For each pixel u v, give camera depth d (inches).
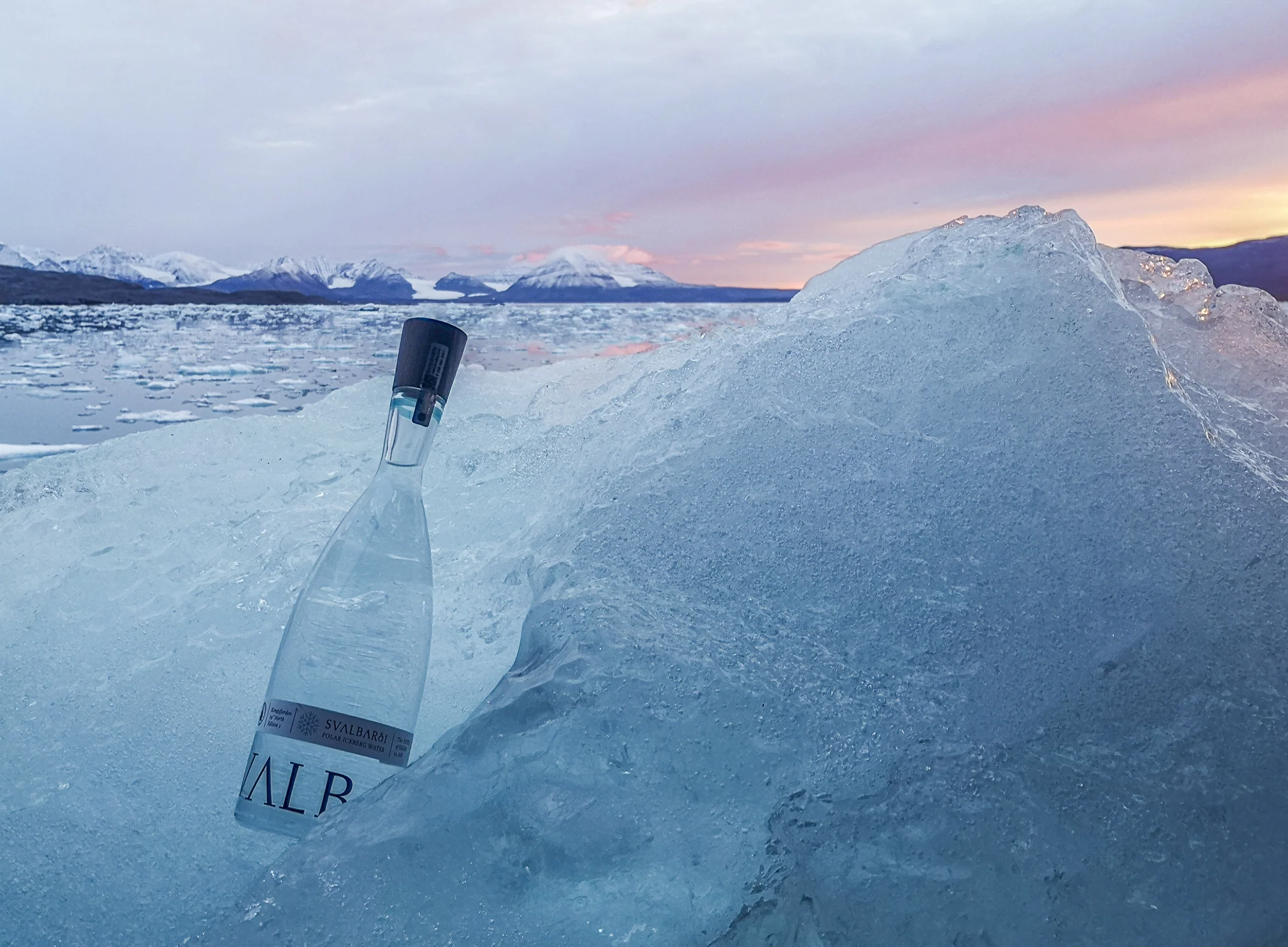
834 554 23.8
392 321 496.1
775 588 23.4
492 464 37.9
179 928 22.6
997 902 18.2
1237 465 23.7
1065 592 22.2
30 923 22.6
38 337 356.5
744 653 21.9
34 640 30.6
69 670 29.5
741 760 19.9
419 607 30.7
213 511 38.1
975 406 25.8
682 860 18.5
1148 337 25.9
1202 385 29.4
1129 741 20.1
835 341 28.6
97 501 38.6
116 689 28.8
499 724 20.7
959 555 23.3
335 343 340.8
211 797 25.8
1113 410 24.7
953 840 18.8
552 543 28.2
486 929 17.9
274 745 25.2
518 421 41.9
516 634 28.4
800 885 18.2
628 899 18.2
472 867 18.6
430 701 27.8
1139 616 21.6
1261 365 31.7
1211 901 17.9
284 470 41.1
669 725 20.3
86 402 180.5
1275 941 17.6
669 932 17.9
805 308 33.0
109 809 25.2
